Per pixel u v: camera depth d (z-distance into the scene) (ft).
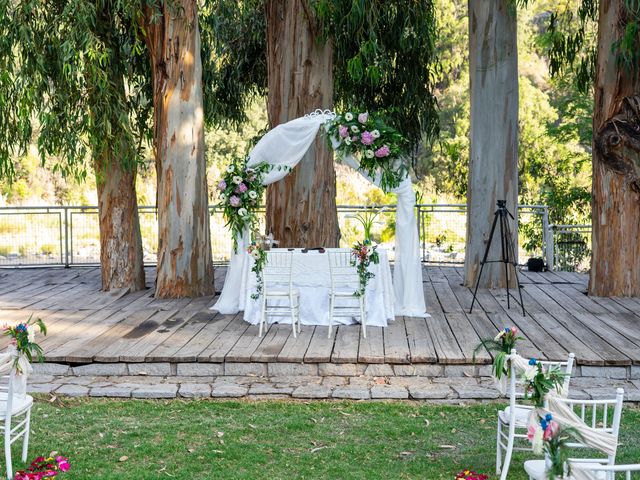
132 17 33.12
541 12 95.35
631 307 31.30
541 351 23.41
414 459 16.71
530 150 70.33
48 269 44.01
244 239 30.25
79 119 34.83
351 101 46.34
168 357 23.02
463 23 90.79
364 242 26.37
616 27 33.47
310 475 15.75
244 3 44.78
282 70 37.65
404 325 27.76
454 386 21.65
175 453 17.02
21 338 15.28
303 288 27.81
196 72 34.24
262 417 19.48
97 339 25.54
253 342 24.99
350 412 19.94
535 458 16.74
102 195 35.91
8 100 33.42
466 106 89.45
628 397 20.63
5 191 74.69
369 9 36.09
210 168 87.40
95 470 15.92
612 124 33.58
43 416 19.56
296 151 30.01
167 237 34.14
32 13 32.83
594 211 34.47
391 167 29.14
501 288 36.47
